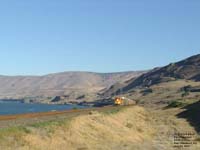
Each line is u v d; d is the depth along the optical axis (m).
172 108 146.00
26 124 34.44
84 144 35.84
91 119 49.03
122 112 81.00
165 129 68.44
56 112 61.31
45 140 31.52
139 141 48.00
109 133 46.34
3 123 36.50
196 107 116.56
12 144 26.98
